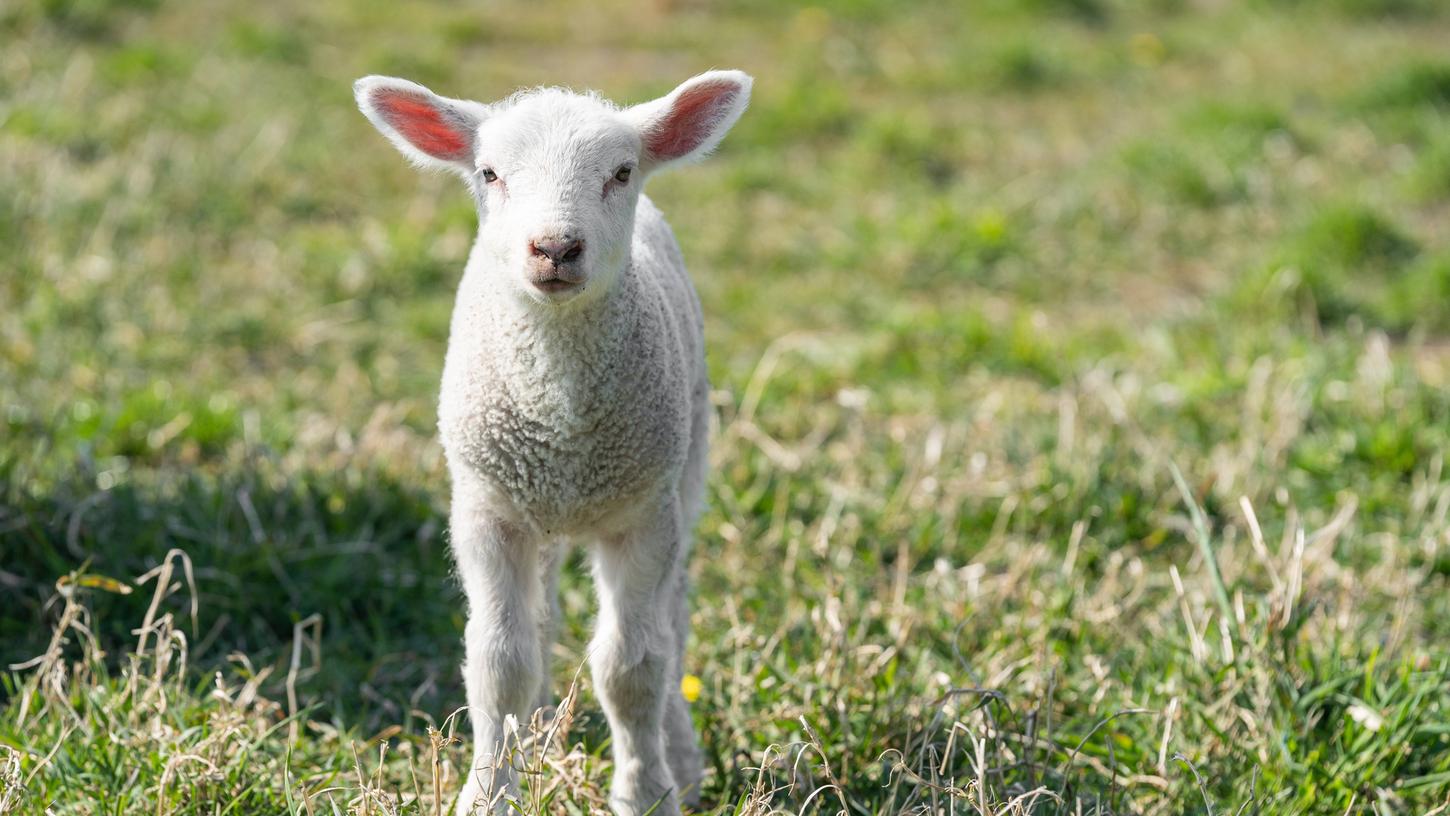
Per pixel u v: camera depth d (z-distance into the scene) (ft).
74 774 19.88
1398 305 39.96
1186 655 23.62
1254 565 27.30
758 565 27.58
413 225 42.73
